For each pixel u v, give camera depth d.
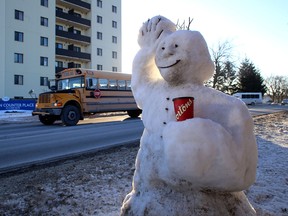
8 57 34.31
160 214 1.77
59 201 3.55
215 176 1.50
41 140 9.27
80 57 43.38
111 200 3.54
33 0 36.59
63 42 43.28
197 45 1.81
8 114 22.86
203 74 1.88
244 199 1.99
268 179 4.37
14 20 34.88
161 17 2.33
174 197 1.77
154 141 1.89
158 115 1.92
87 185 4.17
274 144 7.53
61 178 4.59
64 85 15.46
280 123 13.59
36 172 5.12
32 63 36.53
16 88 35.00
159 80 2.20
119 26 49.59
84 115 14.88
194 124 1.46
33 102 25.34
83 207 3.35
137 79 2.29
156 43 2.23
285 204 3.39
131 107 17.12
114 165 5.40
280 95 77.88
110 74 15.84
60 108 13.52
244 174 1.61
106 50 47.44
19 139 9.55
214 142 1.45
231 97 1.79
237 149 1.56
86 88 14.52
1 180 4.68
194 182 1.56
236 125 1.66
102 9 46.84
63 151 7.35
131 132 11.17
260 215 2.96
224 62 43.16
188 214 1.70
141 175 1.98
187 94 1.81
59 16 40.41
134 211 1.93
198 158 1.44
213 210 1.72
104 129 12.24
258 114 20.91
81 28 45.47
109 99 15.70
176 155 1.47
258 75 54.19
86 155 6.76
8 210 3.33
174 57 1.80
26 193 3.90
